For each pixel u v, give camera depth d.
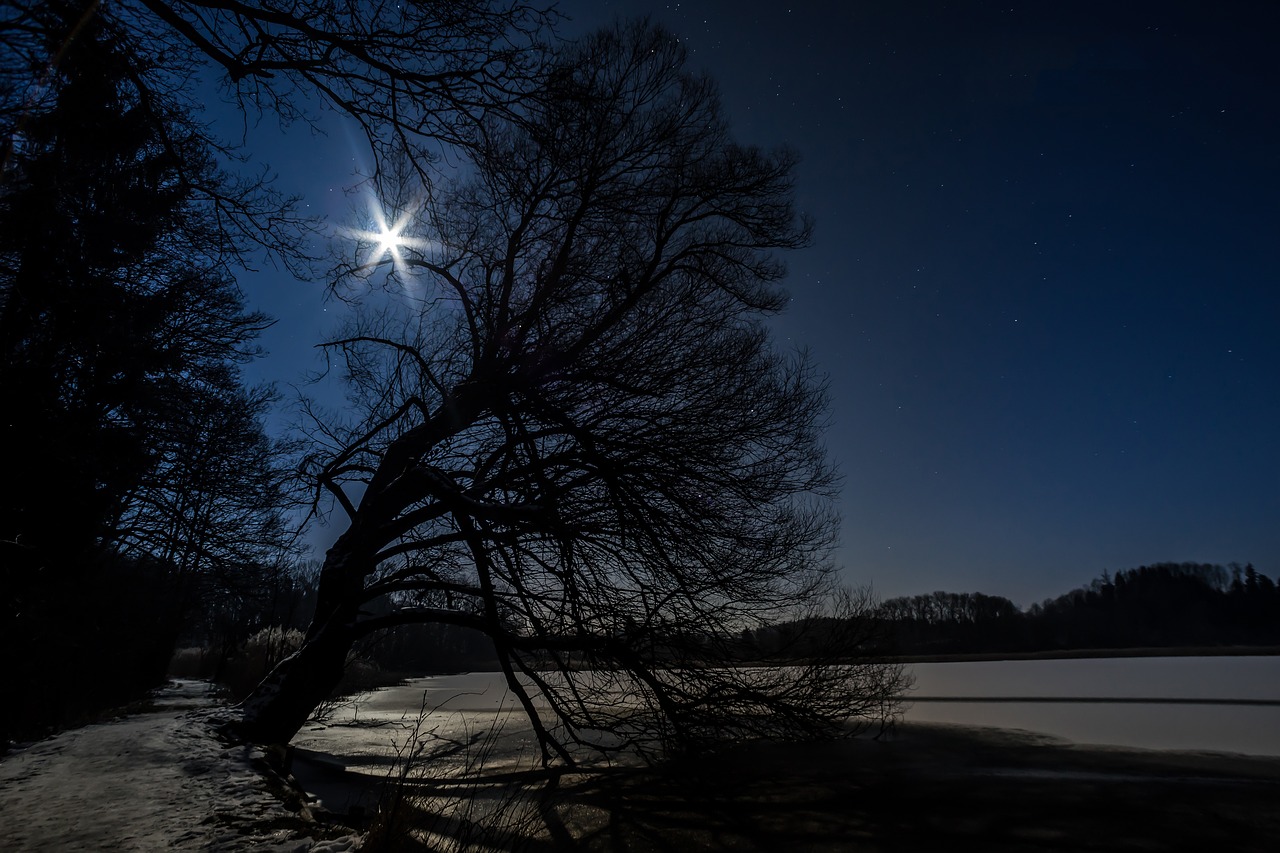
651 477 10.54
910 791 8.59
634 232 11.98
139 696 19.95
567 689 10.71
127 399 13.38
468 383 11.29
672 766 10.62
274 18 5.20
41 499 11.39
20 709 13.16
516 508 9.38
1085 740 12.41
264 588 22.22
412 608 11.39
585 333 11.27
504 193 11.09
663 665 10.27
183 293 12.63
